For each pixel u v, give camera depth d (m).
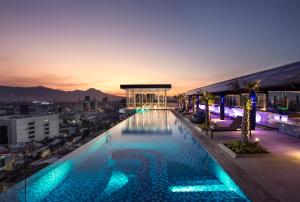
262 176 6.54
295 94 18.14
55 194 6.71
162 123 22.52
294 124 13.27
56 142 71.00
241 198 5.66
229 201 5.89
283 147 10.02
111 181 7.55
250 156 8.46
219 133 14.18
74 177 7.95
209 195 6.26
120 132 17.28
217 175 7.77
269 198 5.17
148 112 38.38
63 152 10.78
